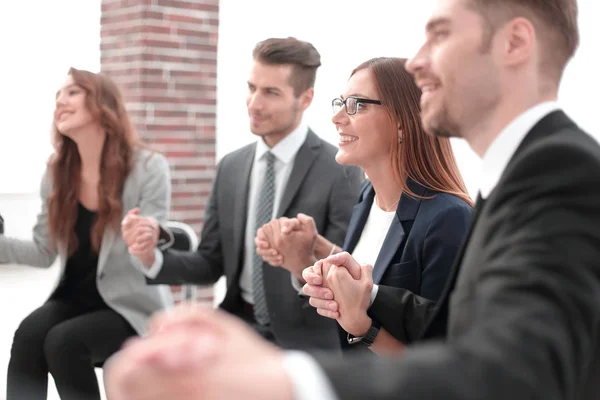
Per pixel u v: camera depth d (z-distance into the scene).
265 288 2.55
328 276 1.57
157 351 0.54
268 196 2.68
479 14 0.92
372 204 2.05
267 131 2.64
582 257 0.67
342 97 1.96
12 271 5.93
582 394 0.79
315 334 2.50
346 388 0.57
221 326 0.59
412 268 1.78
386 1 4.13
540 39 0.92
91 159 2.80
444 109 0.97
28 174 5.86
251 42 4.95
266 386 0.55
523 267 0.67
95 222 2.79
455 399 0.58
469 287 0.80
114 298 2.72
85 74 2.79
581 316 0.64
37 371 2.59
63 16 5.47
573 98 3.50
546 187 0.74
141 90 4.68
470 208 1.79
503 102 0.94
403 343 1.61
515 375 0.59
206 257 2.80
